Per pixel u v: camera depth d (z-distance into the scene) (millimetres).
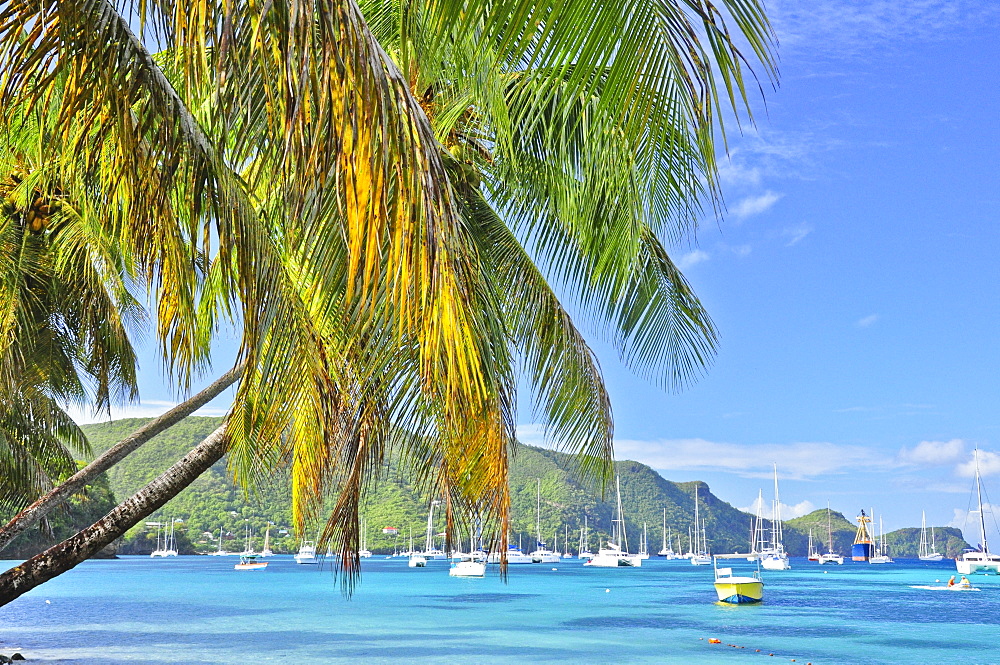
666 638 27594
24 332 13078
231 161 4191
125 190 4145
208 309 5617
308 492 6996
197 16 2881
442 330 2709
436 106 7426
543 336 8703
